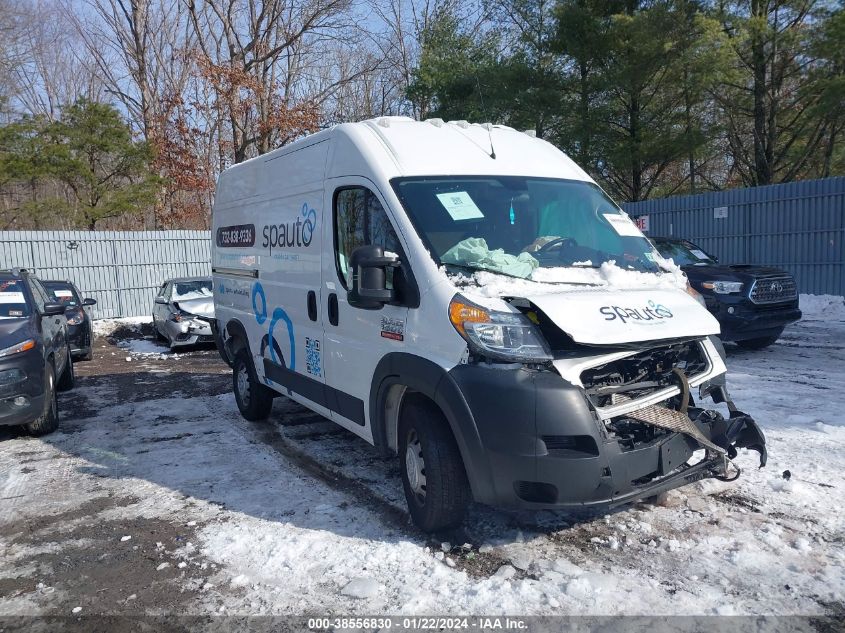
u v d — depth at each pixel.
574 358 3.62
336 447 6.28
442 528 4.12
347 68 34.00
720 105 23.92
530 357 3.55
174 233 19.98
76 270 18.66
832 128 23.11
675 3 20.84
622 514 4.35
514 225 4.44
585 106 23.11
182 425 7.39
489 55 26.62
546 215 4.61
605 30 22.55
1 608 3.65
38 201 24.77
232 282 7.47
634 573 3.64
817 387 7.50
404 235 4.18
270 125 25.97
